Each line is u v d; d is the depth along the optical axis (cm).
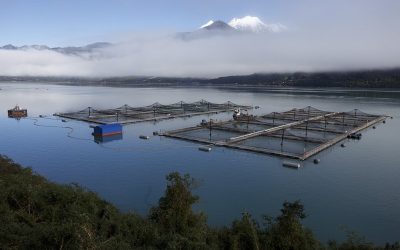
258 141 6016
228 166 4694
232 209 3234
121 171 4456
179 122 8731
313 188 3847
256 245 1781
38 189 2095
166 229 1888
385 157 5191
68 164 4809
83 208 1922
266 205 3347
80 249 1323
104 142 6228
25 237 1416
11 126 8031
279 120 8456
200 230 1906
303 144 5784
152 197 3509
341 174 4350
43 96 19400
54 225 1533
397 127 7944
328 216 3119
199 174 4331
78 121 8744
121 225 1794
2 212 1756
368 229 2875
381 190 3775
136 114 9606
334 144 6000
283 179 4153
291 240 1816
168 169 4550
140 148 5756
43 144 6094
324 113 9700
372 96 18888
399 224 2969
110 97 19250
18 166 3375
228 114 10606
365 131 7425
